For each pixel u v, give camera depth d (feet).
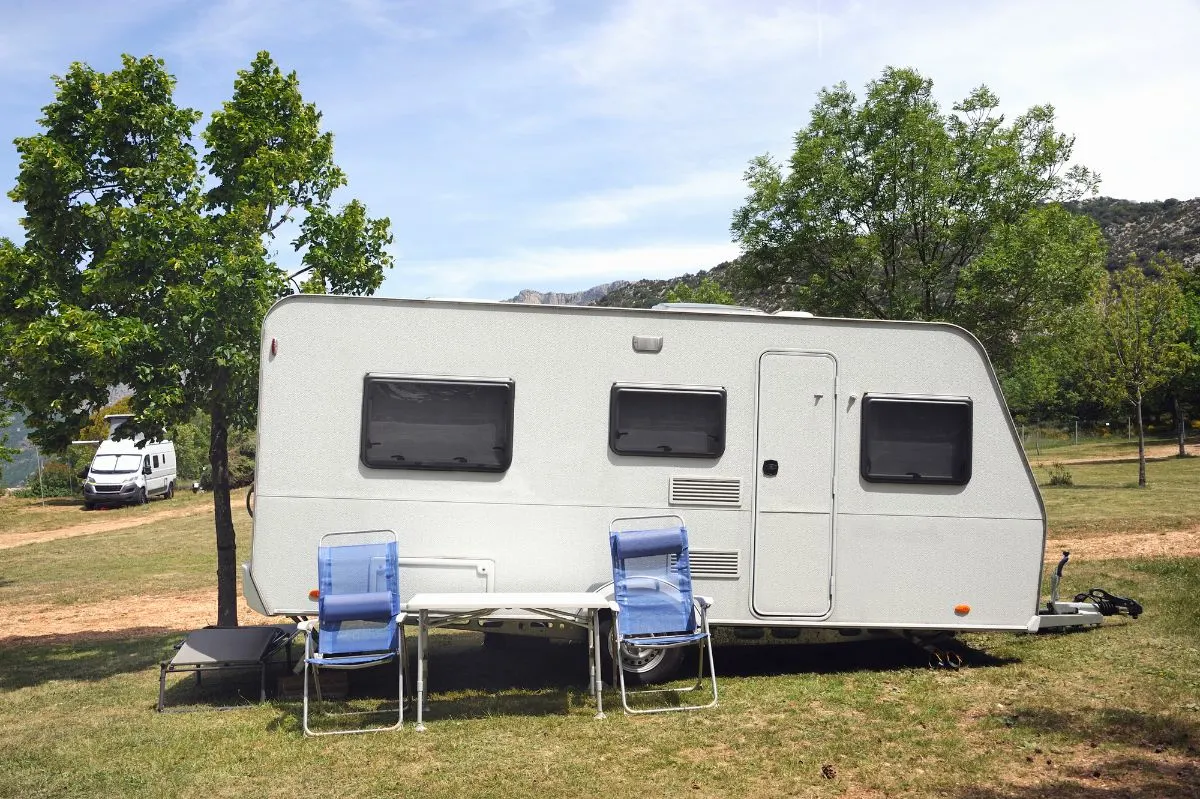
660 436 24.38
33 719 23.34
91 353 27.37
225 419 31.50
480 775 18.15
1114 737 18.86
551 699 23.09
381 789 17.58
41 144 28.63
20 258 28.71
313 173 32.73
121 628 39.19
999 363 61.00
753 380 24.68
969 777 17.29
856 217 60.54
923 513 24.90
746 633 25.09
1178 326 83.87
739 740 19.77
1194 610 29.63
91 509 101.24
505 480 24.02
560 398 24.22
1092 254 59.67
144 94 30.58
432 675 26.12
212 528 77.41
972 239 59.21
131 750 20.18
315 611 23.58
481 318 24.20
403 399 23.93
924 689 23.09
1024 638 27.76
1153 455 111.96
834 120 61.87
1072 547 46.57
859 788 17.06
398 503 23.82
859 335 24.97
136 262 29.07
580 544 24.12
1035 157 59.52
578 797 17.01
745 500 24.53
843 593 24.73
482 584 23.88
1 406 30.30
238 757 19.49
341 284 32.53
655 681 24.36
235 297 28.96
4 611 44.93
